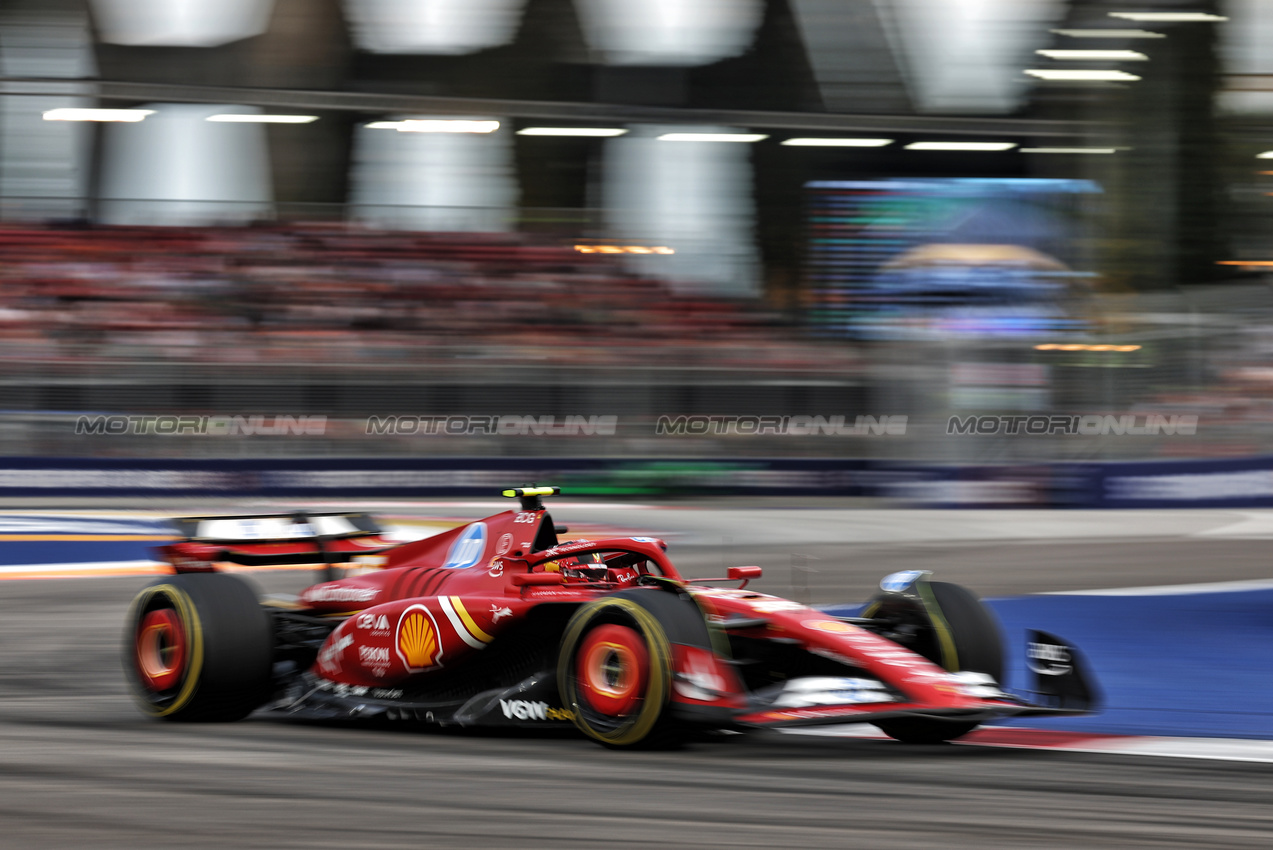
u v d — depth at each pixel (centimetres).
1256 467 6500
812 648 1717
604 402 6438
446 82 7625
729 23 7644
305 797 1427
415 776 1542
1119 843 1245
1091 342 6888
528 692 1825
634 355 6625
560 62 7631
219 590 2028
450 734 1889
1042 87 7550
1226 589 3778
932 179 7275
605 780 1511
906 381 6750
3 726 1986
